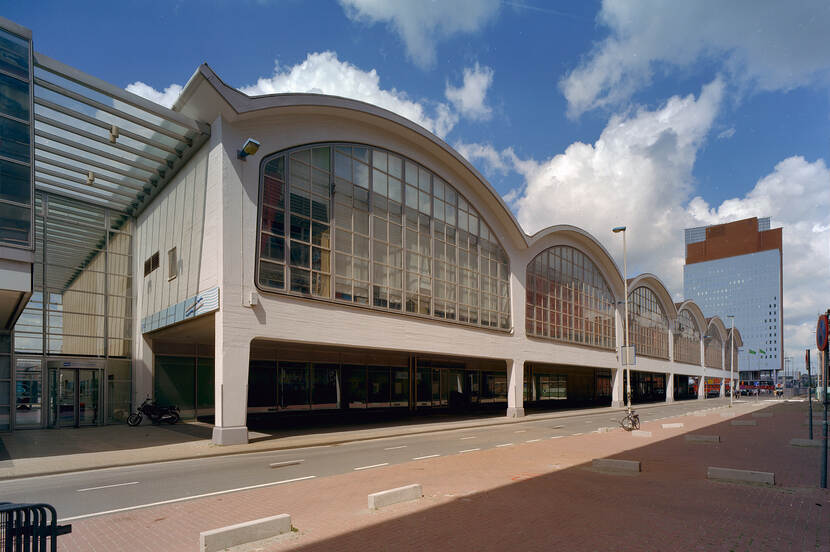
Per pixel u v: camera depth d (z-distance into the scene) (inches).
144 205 1034.1
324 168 903.1
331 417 1160.2
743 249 6510.8
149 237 1013.2
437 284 1120.2
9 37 594.9
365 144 989.8
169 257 904.3
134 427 924.0
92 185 908.6
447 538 261.6
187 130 808.3
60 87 669.3
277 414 1172.5
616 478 428.1
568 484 401.4
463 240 1217.4
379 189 1006.4
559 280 1604.3
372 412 1334.9
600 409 1708.9
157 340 1033.5
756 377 6097.4
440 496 357.4
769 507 325.1
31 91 603.5
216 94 735.1
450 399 1636.3
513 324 1337.4
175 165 886.4
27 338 904.3
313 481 430.3
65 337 952.3
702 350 3102.9
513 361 1318.9
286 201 827.4
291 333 795.4
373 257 970.1
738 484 399.5
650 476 437.1
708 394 3964.1
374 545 250.7
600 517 301.4
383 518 299.7
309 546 249.3
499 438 807.1
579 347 1659.7
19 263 569.3
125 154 901.8
